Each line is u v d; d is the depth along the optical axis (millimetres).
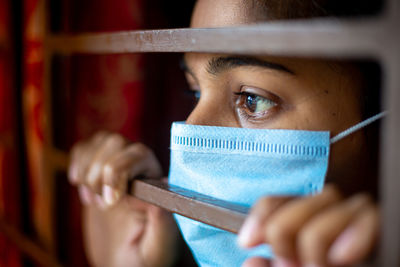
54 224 1565
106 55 1565
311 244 372
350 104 745
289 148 683
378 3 736
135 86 1648
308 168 679
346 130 723
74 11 1458
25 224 1779
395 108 331
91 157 1002
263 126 762
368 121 699
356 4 739
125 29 1561
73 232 1602
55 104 1494
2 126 1757
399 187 330
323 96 731
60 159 1489
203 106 796
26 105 1694
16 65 1678
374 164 782
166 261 1114
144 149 951
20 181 1753
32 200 1755
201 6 848
